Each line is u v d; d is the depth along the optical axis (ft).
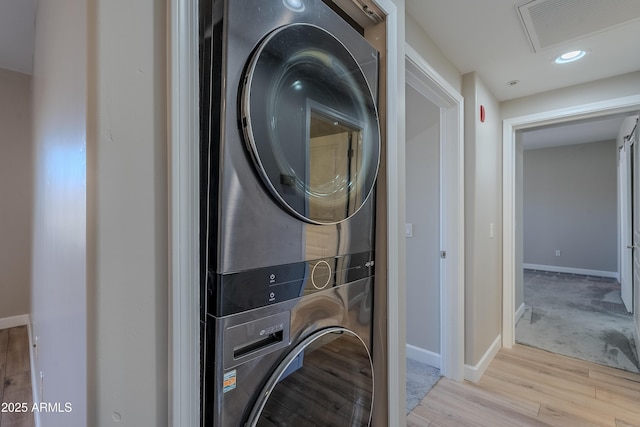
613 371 7.63
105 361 1.56
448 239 7.30
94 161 1.54
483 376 7.41
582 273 18.97
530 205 20.83
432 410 6.14
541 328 10.43
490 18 5.21
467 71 7.12
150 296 1.70
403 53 4.01
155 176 1.72
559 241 19.80
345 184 3.06
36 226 6.64
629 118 11.21
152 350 1.70
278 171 2.32
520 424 5.74
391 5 3.69
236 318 2.10
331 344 2.92
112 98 1.58
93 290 1.55
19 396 6.71
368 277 3.48
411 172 8.16
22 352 8.48
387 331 3.57
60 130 3.13
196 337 1.84
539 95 8.44
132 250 1.64
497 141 8.85
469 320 7.27
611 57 6.50
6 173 10.02
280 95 2.36
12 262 10.10
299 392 2.57
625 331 10.02
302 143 2.56
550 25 5.41
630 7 4.89
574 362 8.09
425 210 7.92
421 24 5.41
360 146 3.23
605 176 18.24
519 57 6.50
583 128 15.26
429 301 7.90
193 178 1.84
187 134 1.80
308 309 2.67
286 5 2.41
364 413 3.35
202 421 2.00
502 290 9.06
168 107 1.75
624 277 12.84
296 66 2.49
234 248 2.07
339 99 2.96
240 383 2.14
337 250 3.00
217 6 2.05
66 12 2.75
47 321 4.45
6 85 10.00
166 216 1.75
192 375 1.81
